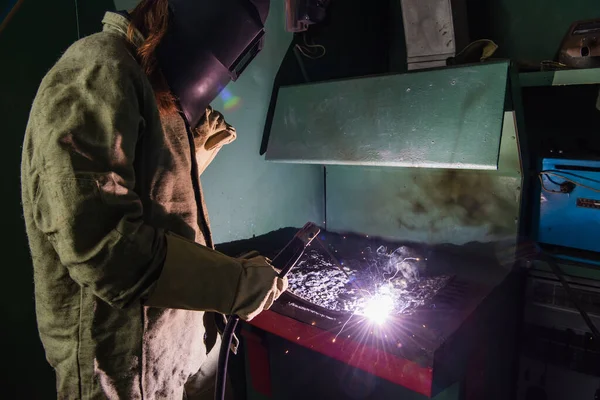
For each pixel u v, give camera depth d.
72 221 0.63
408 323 1.07
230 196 1.67
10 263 1.19
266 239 1.83
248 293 0.80
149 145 0.79
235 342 1.07
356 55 2.08
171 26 0.79
